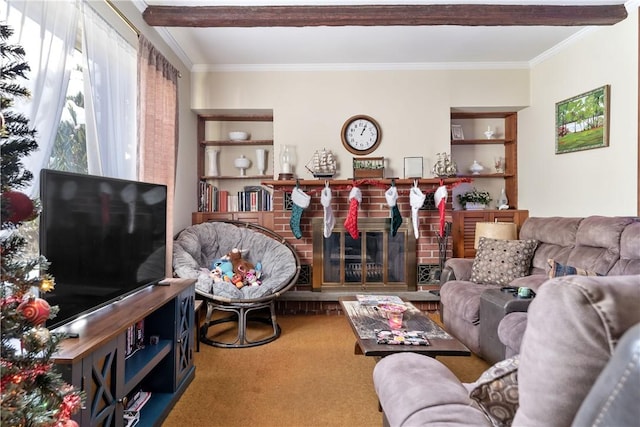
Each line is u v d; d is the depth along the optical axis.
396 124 4.04
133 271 1.92
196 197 4.16
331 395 2.17
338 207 3.94
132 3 2.62
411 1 2.74
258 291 3.00
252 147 4.46
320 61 3.94
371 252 3.95
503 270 3.07
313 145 4.02
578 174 3.37
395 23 2.82
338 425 1.87
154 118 2.72
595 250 2.60
